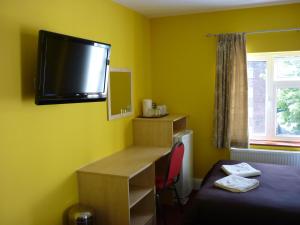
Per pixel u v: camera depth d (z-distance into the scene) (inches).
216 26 151.7
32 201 84.7
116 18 129.3
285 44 141.3
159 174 134.5
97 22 114.7
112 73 126.4
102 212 99.9
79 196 102.8
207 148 158.9
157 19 163.0
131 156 121.3
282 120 153.6
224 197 94.7
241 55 144.6
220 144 150.3
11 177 77.9
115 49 128.6
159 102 166.4
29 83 82.5
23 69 80.7
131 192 112.6
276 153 141.6
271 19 142.3
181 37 159.0
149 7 140.3
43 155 88.5
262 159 144.3
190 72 158.7
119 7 131.7
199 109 158.6
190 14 155.9
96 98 101.4
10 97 77.0
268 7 142.3
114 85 127.8
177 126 161.6
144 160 114.7
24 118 81.6
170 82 163.2
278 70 152.2
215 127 150.9
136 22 148.5
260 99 155.5
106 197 98.7
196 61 157.0
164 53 163.3
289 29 138.3
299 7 137.8
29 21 82.6
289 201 90.4
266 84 153.9
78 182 102.3
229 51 145.6
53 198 92.4
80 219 90.7
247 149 147.2
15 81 78.3
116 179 96.5
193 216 94.6
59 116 94.8
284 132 154.0
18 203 80.2
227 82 146.6
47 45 77.5
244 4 139.6
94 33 113.0
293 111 151.3
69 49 85.4
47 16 89.0
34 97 84.0
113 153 127.0
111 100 125.1
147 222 113.8
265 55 152.5
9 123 77.0
